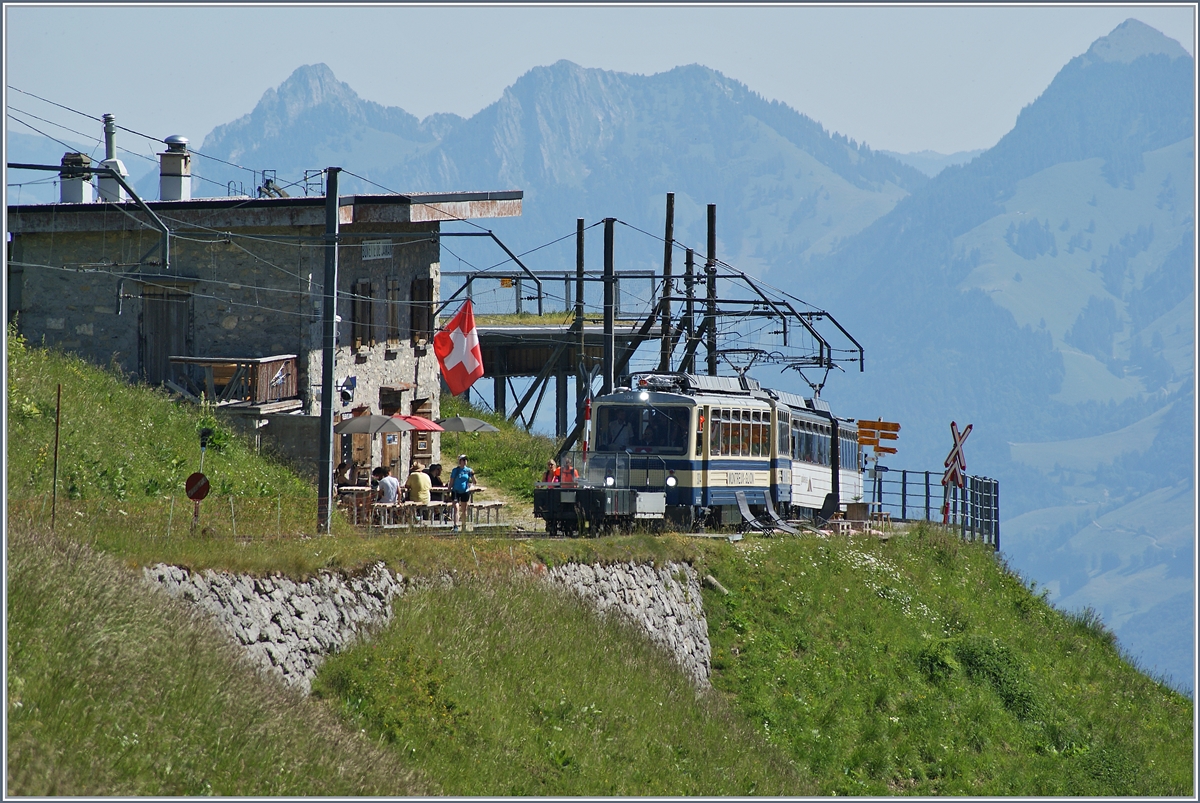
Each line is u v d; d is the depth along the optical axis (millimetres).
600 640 84062
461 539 87938
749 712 93438
